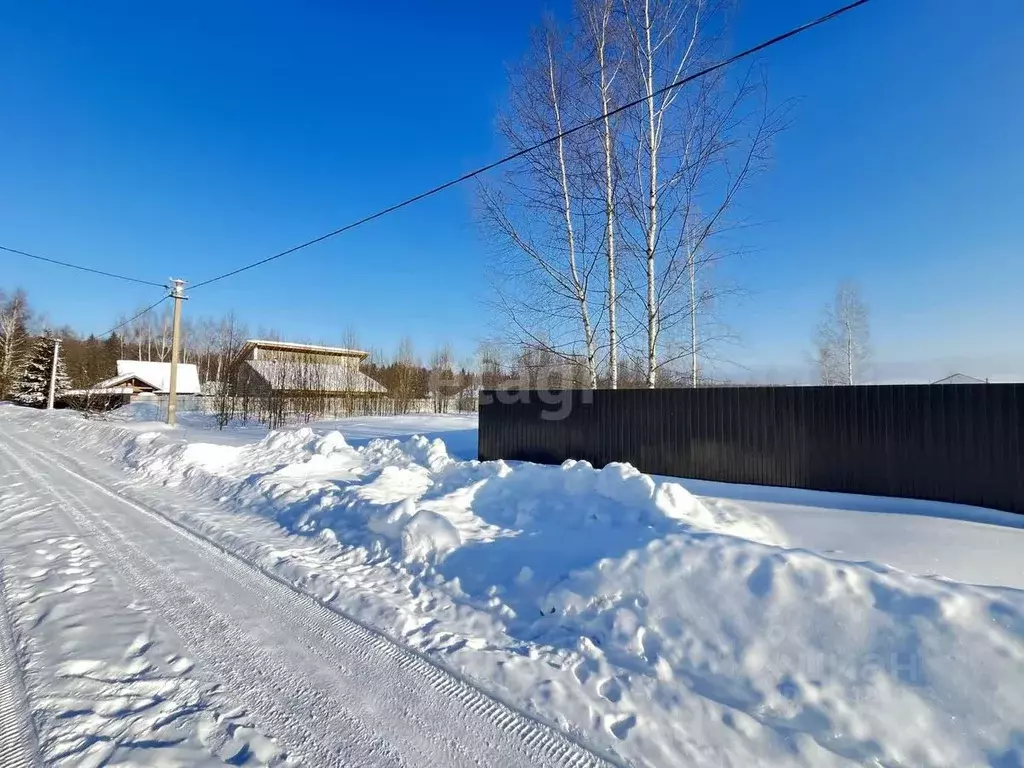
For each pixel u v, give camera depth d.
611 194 11.41
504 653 2.93
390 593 3.85
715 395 7.48
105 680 2.61
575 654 2.88
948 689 2.17
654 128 11.04
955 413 5.73
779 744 2.12
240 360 31.92
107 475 9.50
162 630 3.21
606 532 4.32
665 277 11.21
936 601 2.43
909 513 5.31
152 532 5.53
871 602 2.56
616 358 11.52
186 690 2.57
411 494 6.48
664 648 2.78
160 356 61.22
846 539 4.63
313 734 2.26
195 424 22.86
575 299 12.06
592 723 2.33
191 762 2.03
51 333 46.06
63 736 2.16
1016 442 5.37
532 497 5.68
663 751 2.13
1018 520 5.06
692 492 6.65
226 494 7.39
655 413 8.07
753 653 2.57
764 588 2.82
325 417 27.42
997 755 1.96
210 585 4.01
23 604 3.50
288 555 4.64
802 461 6.69
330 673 2.77
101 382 36.56
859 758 2.04
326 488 6.68
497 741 2.23
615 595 3.23
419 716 2.40
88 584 3.93
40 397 38.16
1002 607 2.36
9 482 8.64
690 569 3.13
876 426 6.21
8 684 2.54
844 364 23.47
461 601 3.69
